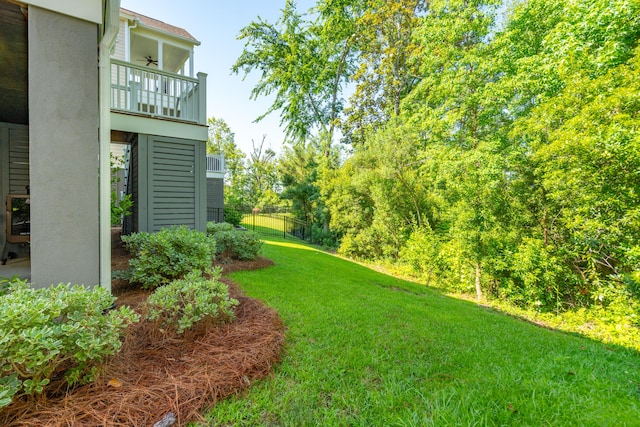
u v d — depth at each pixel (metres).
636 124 4.64
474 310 5.63
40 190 2.16
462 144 9.07
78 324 1.62
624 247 5.40
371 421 1.72
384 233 11.18
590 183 5.39
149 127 5.09
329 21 14.36
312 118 17.58
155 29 7.98
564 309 6.47
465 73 8.45
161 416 1.58
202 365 2.04
